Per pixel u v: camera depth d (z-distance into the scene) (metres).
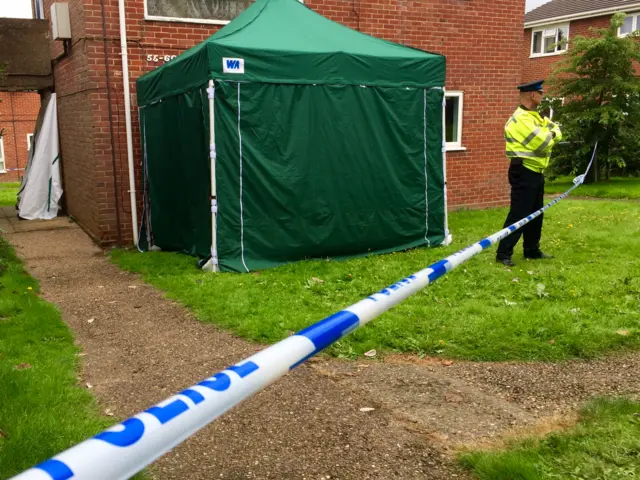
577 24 22.52
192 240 7.06
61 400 3.27
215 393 1.23
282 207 6.55
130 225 8.44
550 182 16.94
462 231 8.66
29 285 6.13
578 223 9.14
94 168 8.20
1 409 3.08
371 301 2.01
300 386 3.49
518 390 3.41
